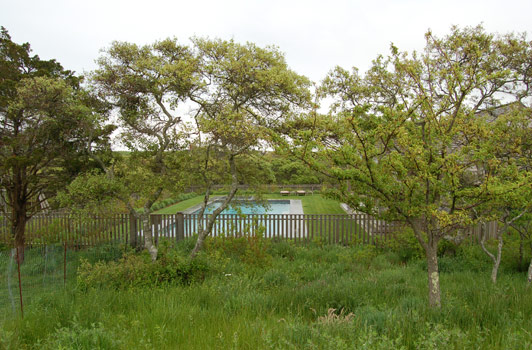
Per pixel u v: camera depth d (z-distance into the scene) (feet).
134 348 12.42
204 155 28.14
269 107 29.19
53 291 22.12
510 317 15.11
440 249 31.45
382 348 10.87
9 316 18.29
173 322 15.40
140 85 28.50
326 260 32.48
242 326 14.46
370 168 16.21
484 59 28.25
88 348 12.05
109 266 25.91
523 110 23.35
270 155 29.86
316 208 74.08
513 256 28.45
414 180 16.34
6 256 32.09
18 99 29.78
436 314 14.96
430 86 18.24
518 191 15.19
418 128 17.98
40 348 13.00
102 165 30.32
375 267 29.22
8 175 32.94
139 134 29.68
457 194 15.92
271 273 25.61
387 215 18.10
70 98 29.96
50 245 35.58
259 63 27.12
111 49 28.58
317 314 17.81
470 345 11.82
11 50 32.09
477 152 15.70
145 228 28.48
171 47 29.45
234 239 33.83
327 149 16.65
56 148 31.81
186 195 92.48
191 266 25.95
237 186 29.07
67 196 27.99
